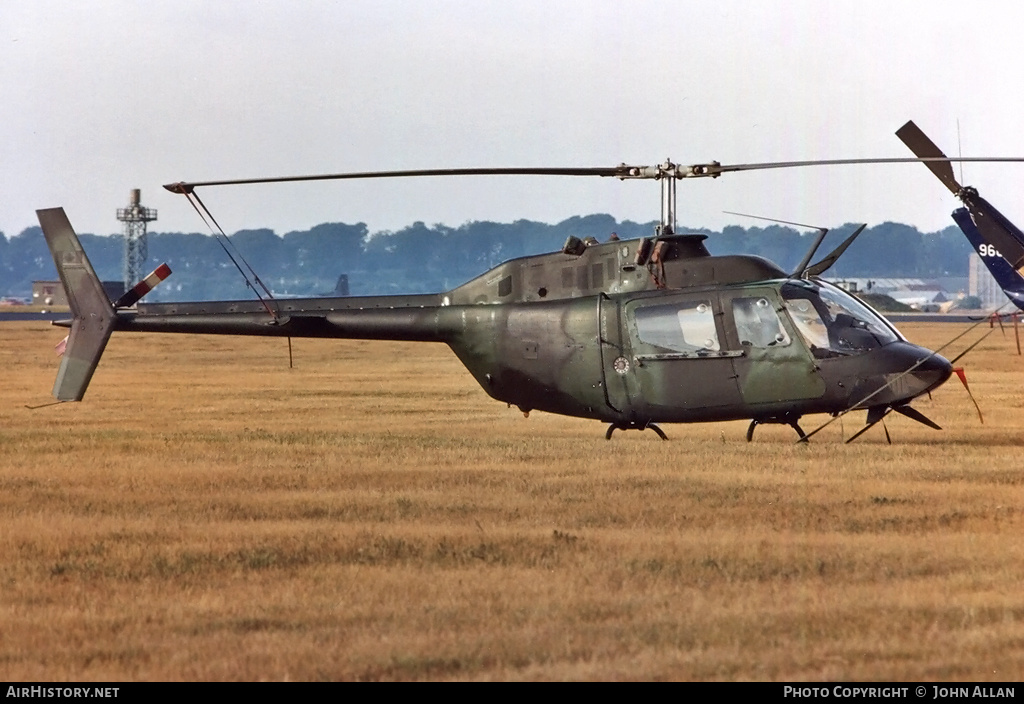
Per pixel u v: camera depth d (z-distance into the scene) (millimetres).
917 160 38688
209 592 23656
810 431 49688
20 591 23844
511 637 20812
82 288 50031
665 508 31094
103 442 46250
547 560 25719
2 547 27500
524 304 46031
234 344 146750
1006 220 74125
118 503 32781
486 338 46562
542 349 45219
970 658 19703
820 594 23047
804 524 29047
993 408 60344
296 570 25234
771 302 42031
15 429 51781
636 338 43344
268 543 27641
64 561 26203
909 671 19203
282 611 22344
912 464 37875
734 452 40938
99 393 72688
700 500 32031
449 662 19703
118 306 50031
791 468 37156
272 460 40719
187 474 37625
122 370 95562
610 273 44594
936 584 23656
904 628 21078
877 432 49250
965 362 101188
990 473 36031
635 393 43531
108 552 27000
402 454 41906
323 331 48938
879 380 40906
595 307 44094
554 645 20422
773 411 42219
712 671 19281
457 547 27047
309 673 19297
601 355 43906
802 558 25594
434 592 23469
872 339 41844
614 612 22094
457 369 99188
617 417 44344
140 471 38375
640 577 24312
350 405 64375
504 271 46844
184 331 50156
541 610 22219
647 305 43312
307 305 49406
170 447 44531
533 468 38000
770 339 41844
